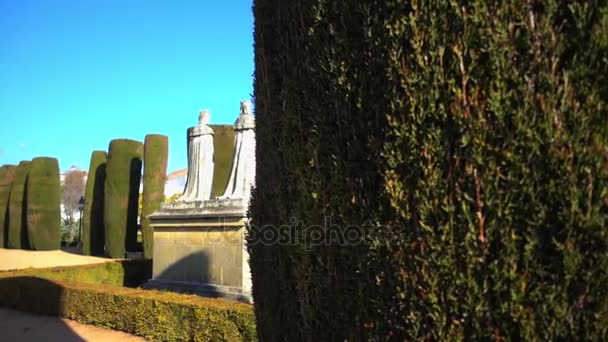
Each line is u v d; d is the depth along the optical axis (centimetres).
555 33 160
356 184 205
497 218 163
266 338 265
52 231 2484
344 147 212
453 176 173
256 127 287
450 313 171
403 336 184
